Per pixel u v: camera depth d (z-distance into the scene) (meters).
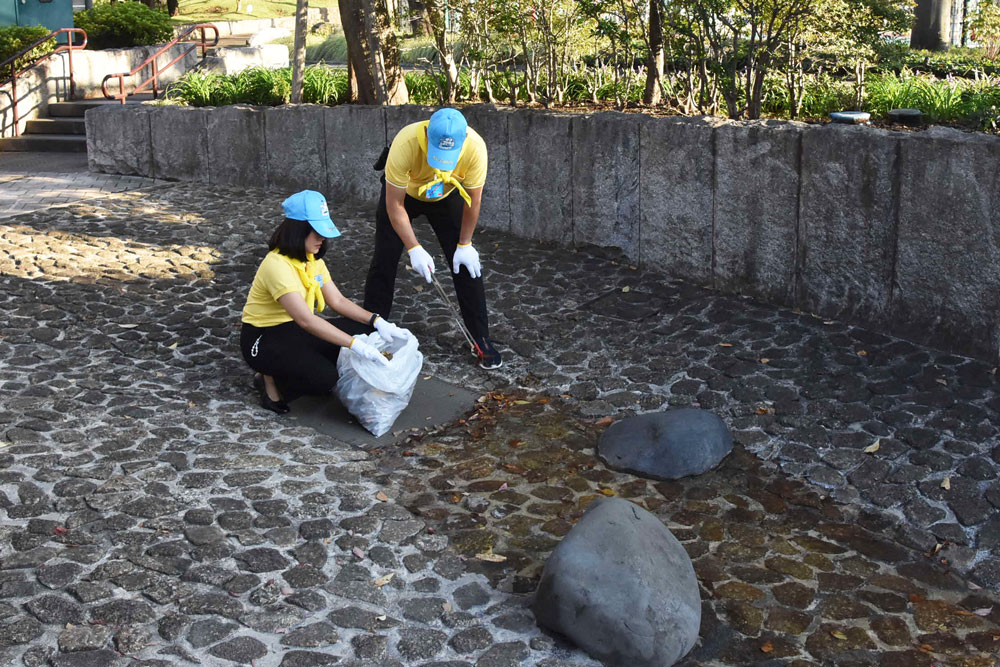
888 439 5.14
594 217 7.98
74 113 13.07
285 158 10.09
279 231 5.22
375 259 6.13
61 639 3.48
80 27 15.70
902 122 7.79
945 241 5.91
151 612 3.67
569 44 9.91
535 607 3.76
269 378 5.52
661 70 9.19
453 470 4.98
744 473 4.96
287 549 4.15
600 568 3.65
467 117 8.68
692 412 5.18
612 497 4.52
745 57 8.38
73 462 4.70
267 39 21.55
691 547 4.38
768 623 3.89
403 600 3.89
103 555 3.99
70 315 6.68
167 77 15.05
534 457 5.12
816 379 5.77
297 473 4.77
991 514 4.54
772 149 6.68
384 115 9.29
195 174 10.64
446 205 5.91
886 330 6.32
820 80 8.78
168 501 4.42
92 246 8.16
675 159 7.28
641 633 3.55
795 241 6.71
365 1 10.12
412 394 5.83
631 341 6.43
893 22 8.46
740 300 7.02
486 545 4.30
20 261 7.69
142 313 6.78
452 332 6.62
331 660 3.51
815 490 4.81
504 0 9.27
